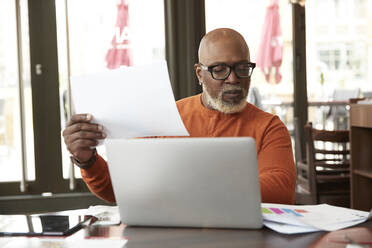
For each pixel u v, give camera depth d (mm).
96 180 1356
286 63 3977
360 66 5590
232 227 1036
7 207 3568
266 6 3918
